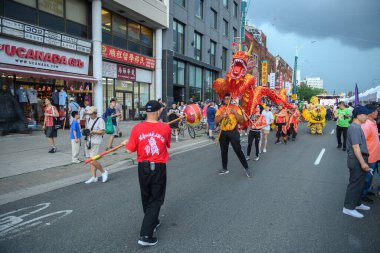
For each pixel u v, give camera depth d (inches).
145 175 146.7
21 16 512.4
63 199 217.2
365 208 198.7
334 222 176.9
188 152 437.1
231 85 334.0
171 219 180.7
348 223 175.5
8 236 158.7
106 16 707.4
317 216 185.9
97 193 231.9
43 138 479.5
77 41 602.9
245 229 166.2
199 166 335.0
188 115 272.7
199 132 701.3
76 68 618.2
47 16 559.8
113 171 309.0
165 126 151.8
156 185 149.2
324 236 158.1
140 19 791.7
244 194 230.1
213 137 577.6
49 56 550.0
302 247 145.9
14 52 490.3
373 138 204.8
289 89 2226.9
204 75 1159.0
